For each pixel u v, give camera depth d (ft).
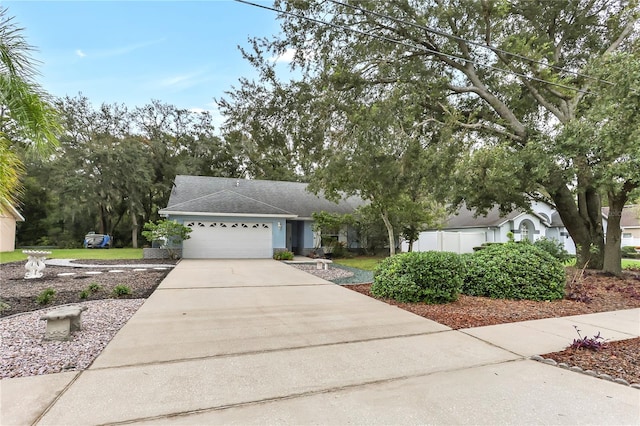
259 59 41.65
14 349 13.04
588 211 38.29
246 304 21.31
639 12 34.94
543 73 34.19
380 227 57.77
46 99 14.90
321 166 42.16
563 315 19.16
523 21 40.11
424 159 34.96
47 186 84.17
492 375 11.02
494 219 62.54
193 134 96.68
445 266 22.20
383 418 8.44
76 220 94.32
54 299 22.53
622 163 26.40
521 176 32.78
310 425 8.12
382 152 34.91
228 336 14.92
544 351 13.30
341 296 24.11
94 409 8.70
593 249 36.58
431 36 38.19
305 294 24.76
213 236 54.19
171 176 89.40
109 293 24.76
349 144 37.29
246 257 55.31
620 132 26.30
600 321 17.88
